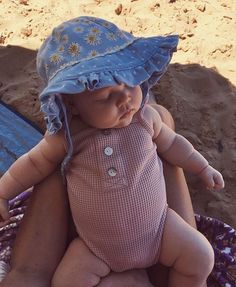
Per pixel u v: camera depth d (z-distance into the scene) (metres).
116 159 0.59
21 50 1.10
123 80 0.56
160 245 0.62
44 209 0.64
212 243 0.73
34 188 0.65
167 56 0.60
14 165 0.64
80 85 0.55
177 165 0.68
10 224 0.74
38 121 0.99
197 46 1.11
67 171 0.62
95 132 0.60
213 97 1.02
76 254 0.61
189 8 1.20
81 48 0.57
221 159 0.94
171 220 0.62
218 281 0.70
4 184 0.64
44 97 0.56
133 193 0.60
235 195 0.91
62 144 0.61
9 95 1.03
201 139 0.97
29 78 1.05
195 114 1.00
